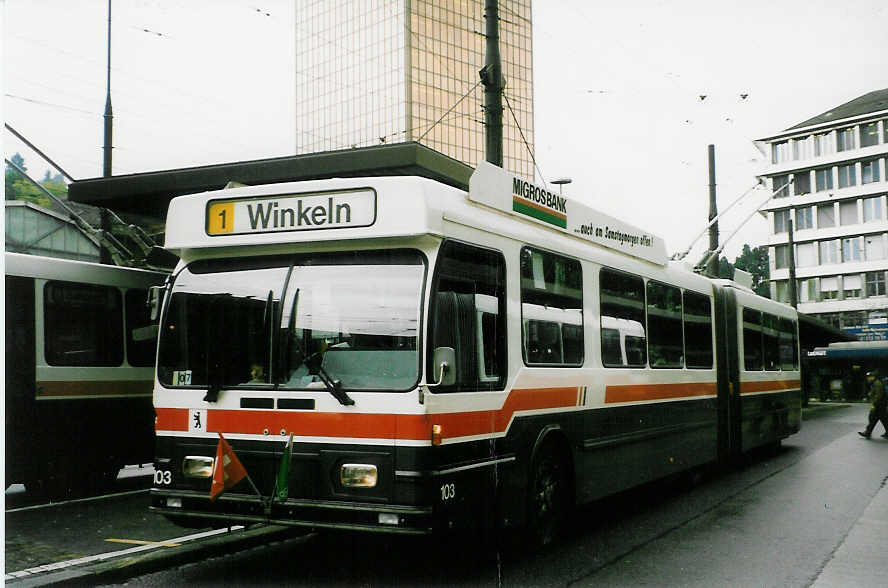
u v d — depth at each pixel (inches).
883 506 404.2
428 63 2075.5
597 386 331.9
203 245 255.0
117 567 251.6
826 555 295.4
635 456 369.4
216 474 235.0
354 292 236.5
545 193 306.5
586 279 330.3
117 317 428.8
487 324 255.9
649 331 396.5
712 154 858.8
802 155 2802.7
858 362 2117.4
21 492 442.9
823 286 2738.7
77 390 405.1
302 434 232.2
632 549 303.9
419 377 224.2
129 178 492.4
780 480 504.1
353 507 222.8
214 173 466.3
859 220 2677.2
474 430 244.1
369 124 2114.9
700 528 346.3
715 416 494.0
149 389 441.1
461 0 2139.5
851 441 805.9
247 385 242.7
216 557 285.7
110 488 452.1
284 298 243.0
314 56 2245.3
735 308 548.7
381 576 259.6
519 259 278.2
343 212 237.6
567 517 308.3
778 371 658.2
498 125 466.0
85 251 808.9
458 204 249.0
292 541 312.8
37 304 390.6
